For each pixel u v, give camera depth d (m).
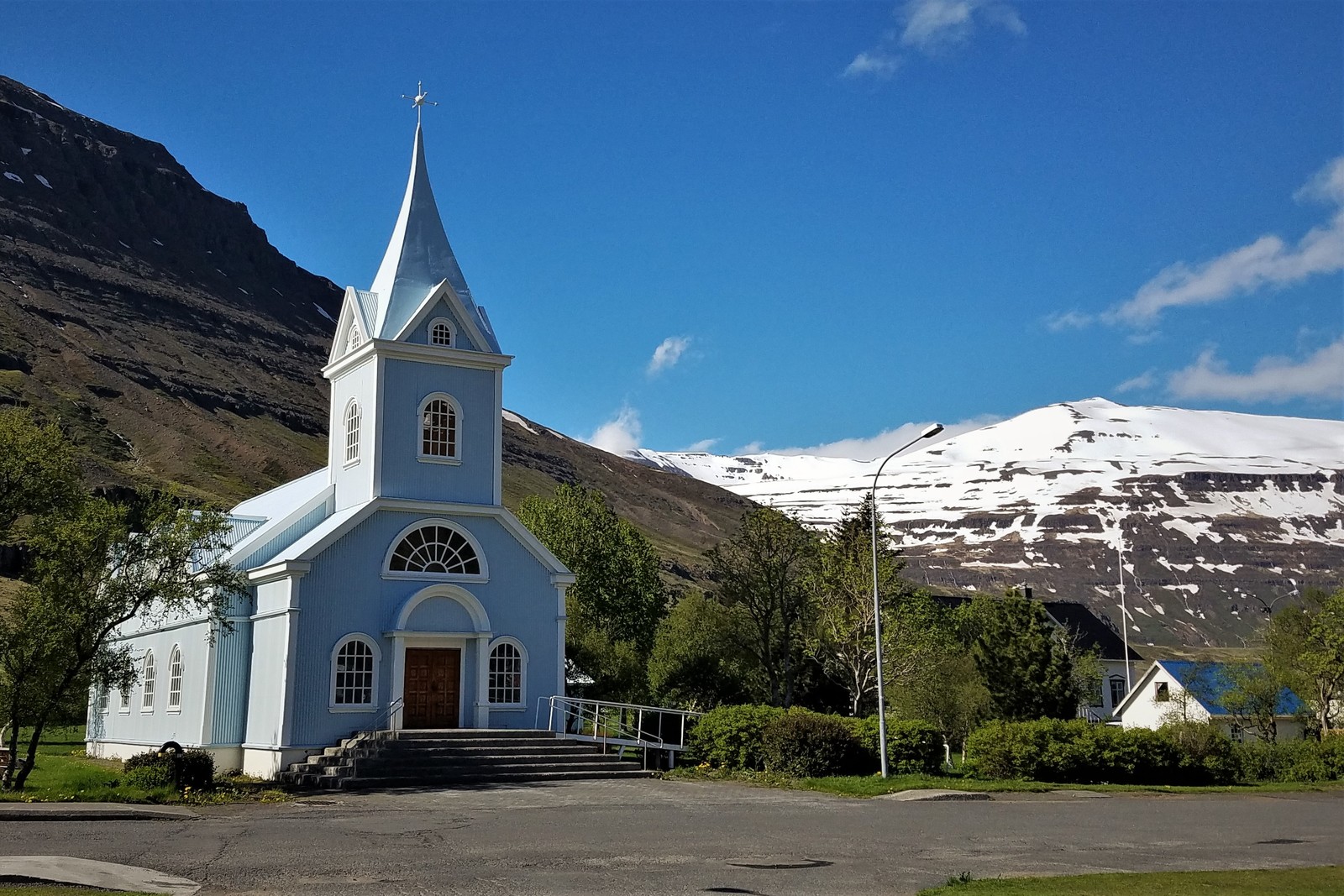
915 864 17.97
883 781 32.31
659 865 17.36
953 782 33.03
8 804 24.06
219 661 38.31
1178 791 34.84
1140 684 77.44
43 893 13.56
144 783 28.12
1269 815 27.22
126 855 17.42
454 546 40.12
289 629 36.22
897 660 51.72
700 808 26.47
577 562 62.16
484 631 39.28
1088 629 114.19
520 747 36.38
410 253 42.53
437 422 41.19
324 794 30.72
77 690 30.62
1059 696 58.62
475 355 41.66
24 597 29.92
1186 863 18.70
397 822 23.00
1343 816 27.30
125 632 46.78
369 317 41.28
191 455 176.25
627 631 62.03
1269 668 61.34
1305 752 43.19
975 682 58.22
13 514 33.00
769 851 19.09
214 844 19.02
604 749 37.47
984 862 18.41
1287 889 15.19
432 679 38.78
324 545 37.25
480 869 16.70
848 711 55.75
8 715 29.44
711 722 38.41
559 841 20.16
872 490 52.97
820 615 53.78
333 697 36.75
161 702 42.22
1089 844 20.97
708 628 57.25
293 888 14.95
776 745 35.09
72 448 34.25
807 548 54.69
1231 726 60.06
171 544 31.30
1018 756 36.47
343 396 42.66
